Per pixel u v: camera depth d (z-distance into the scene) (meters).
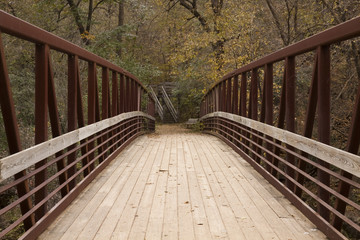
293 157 5.90
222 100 13.56
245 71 9.31
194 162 8.62
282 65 16.53
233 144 10.73
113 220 4.73
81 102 6.06
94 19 23.19
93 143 7.11
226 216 4.91
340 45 13.44
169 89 37.22
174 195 5.89
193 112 32.62
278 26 16.66
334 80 14.23
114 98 9.65
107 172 7.47
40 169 4.20
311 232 4.32
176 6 31.42
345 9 13.47
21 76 15.33
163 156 9.41
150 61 40.34
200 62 21.42
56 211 4.75
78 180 11.91
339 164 3.74
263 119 7.67
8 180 12.41
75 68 5.74
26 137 13.91
